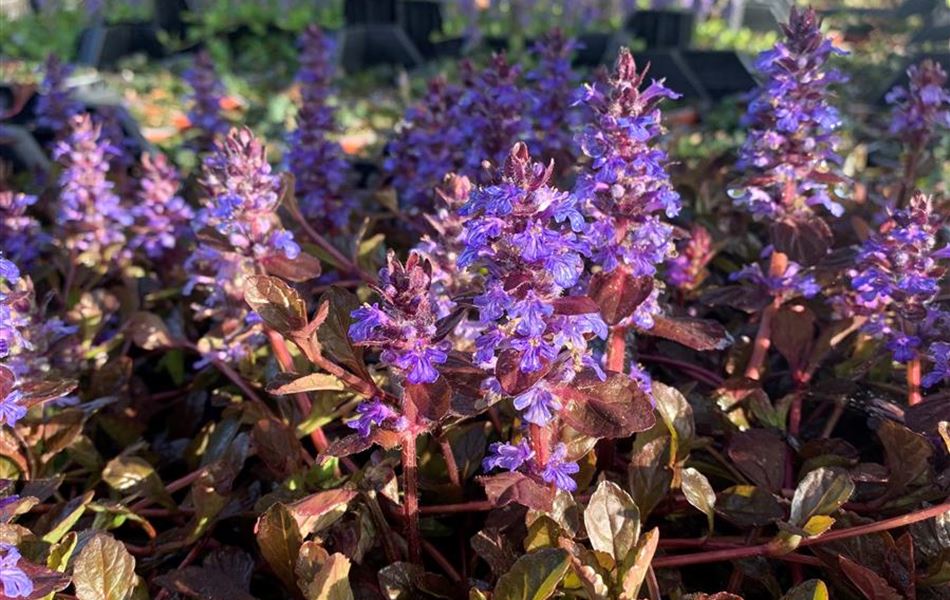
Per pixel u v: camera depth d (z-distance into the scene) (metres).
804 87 0.32
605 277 0.27
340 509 0.26
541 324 0.21
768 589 0.26
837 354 0.37
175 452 0.37
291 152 0.47
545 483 0.24
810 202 0.34
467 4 1.50
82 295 0.41
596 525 0.24
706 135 0.93
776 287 0.34
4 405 0.24
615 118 0.26
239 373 0.38
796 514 0.26
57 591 0.24
